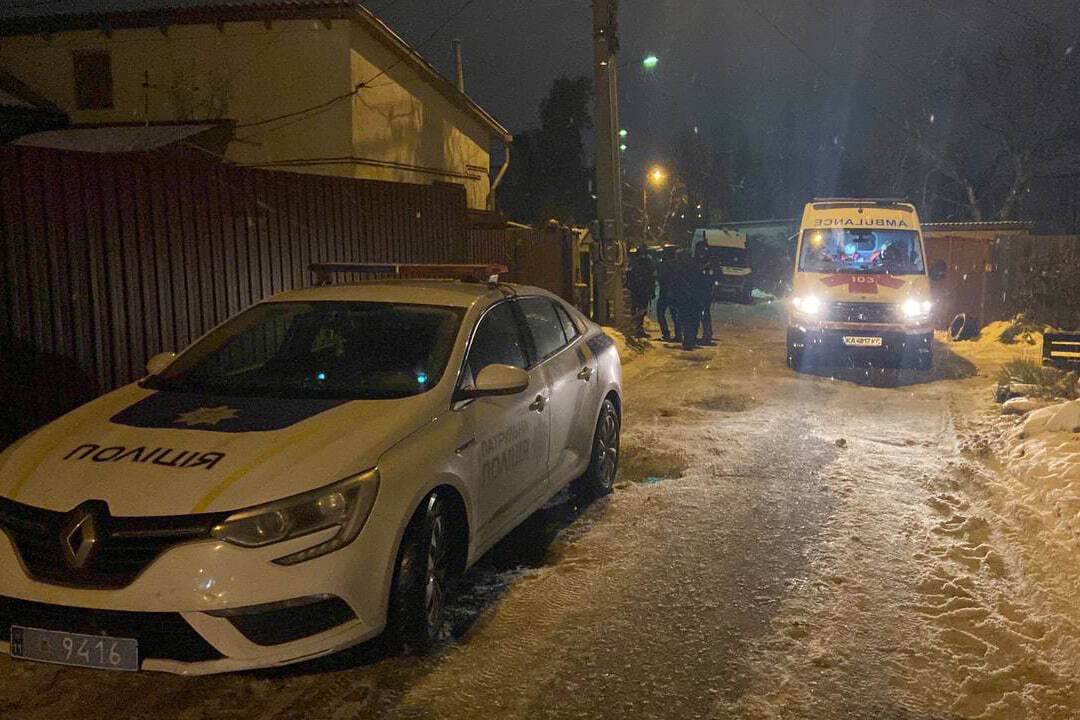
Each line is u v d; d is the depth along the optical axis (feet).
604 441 22.95
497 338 17.90
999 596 16.78
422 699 12.87
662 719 12.43
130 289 24.54
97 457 12.97
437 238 43.19
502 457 16.62
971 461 26.86
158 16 60.64
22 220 21.45
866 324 43.37
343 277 34.14
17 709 12.49
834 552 19.02
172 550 11.69
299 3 59.16
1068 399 33.53
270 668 13.60
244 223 29.04
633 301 58.08
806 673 13.76
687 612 15.96
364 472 12.87
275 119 61.46
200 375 16.63
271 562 11.90
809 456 27.45
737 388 40.29
